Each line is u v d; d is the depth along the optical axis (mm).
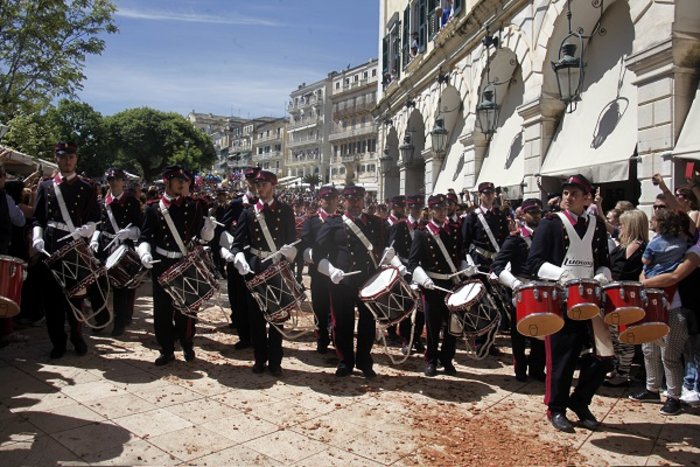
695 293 4852
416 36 20109
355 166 65750
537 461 3895
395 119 23406
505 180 12906
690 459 3986
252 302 5789
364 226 6090
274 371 5727
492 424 4586
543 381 5934
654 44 7637
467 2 14898
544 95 10820
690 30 7422
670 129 7465
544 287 4332
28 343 6664
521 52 11773
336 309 5863
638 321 4234
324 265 5758
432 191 18297
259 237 5809
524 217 6352
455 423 4578
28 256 7145
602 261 4754
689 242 4961
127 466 3592
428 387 5605
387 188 24953
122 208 7645
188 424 4336
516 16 12062
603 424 4684
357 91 65625
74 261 5660
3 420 4285
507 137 13570
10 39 12617
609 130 9320
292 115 81375
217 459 3756
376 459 3844
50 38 12906
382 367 6348
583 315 4266
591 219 4762
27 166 13367
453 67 16297
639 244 5660
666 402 5012
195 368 5902
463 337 5613
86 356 6172
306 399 5051
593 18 10242
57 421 4293
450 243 6156
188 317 6043
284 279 5500
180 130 56156
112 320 7059
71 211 5969
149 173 56781
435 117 17844
